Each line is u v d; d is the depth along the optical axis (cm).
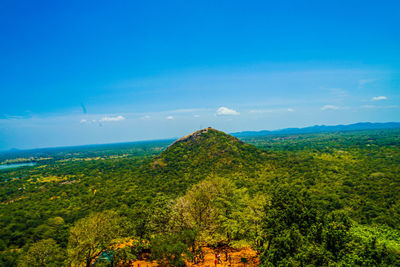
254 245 2647
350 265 1462
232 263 2644
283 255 1747
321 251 1587
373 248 1647
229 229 2944
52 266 2970
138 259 2839
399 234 2778
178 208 3197
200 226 3130
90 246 2695
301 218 2009
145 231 3108
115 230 3011
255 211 2769
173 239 2556
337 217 1975
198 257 2786
